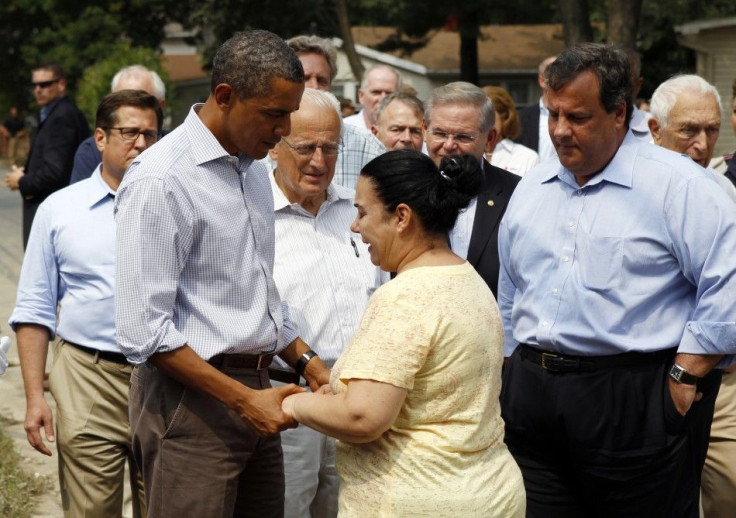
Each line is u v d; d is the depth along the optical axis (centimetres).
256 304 357
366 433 306
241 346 351
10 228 1805
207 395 347
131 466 461
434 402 311
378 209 320
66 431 448
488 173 497
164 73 3072
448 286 312
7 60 3719
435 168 322
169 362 335
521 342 407
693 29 2202
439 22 2877
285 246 435
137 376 362
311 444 434
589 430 387
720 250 366
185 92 4231
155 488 355
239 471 357
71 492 454
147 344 333
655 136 509
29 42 3678
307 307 432
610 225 381
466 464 315
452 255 324
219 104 341
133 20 3369
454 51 3709
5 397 773
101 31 3316
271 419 336
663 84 509
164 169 337
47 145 800
